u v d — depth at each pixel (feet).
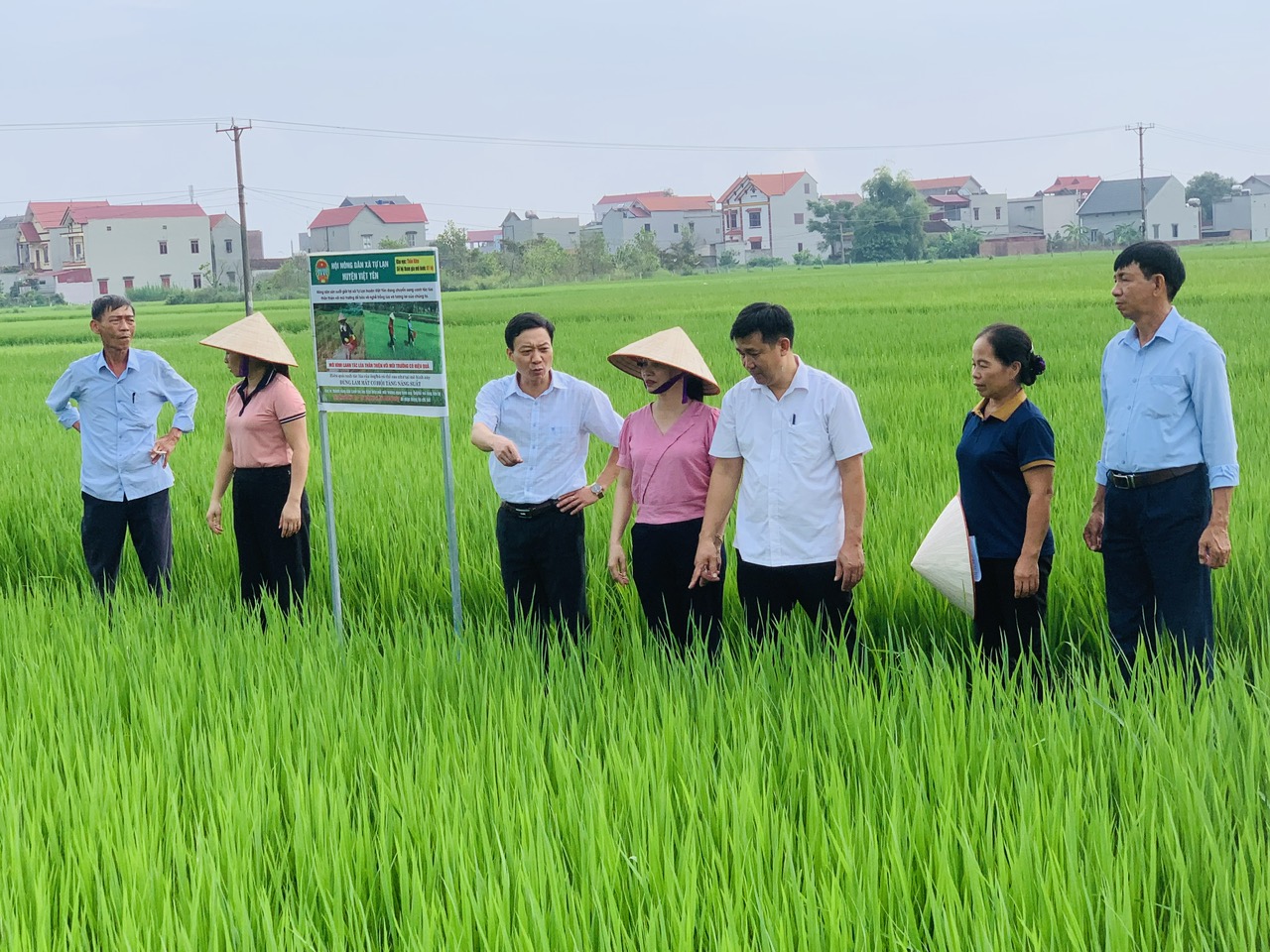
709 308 134.92
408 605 22.57
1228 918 9.96
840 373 58.95
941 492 29.40
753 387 18.57
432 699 16.07
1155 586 18.08
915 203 395.75
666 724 14.25
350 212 391.24
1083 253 372.99
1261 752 12.92
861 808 11.92
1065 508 26.84
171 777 13.50
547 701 15.55
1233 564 21.72
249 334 23.79
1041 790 12.23
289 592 24.38
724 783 12.62
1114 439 18.22
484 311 153.38
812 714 15.02
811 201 461.37
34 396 68.69
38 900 10.83
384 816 12.52
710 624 20.16
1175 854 10.94
